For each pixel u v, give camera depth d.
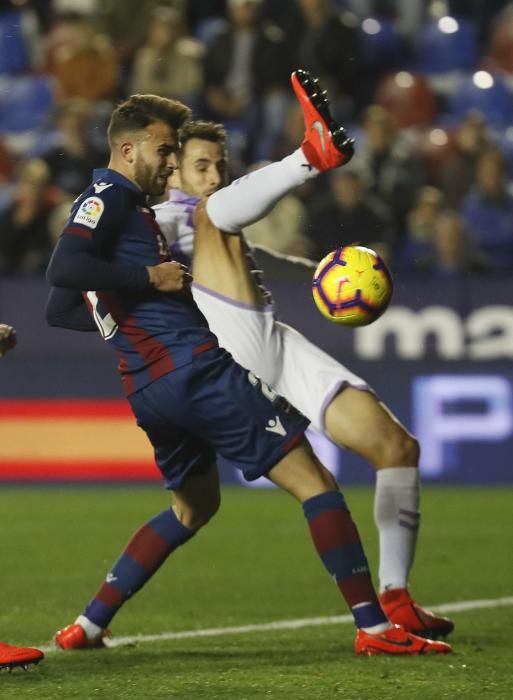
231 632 21.41
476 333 42.78
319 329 42.56
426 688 16.16
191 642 20.34
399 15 58.47
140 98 18.08
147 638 20.80
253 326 20.17
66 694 15.90
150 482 43.31
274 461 18.05
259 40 52.12
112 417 43.44
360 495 40.88
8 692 16.02
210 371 17.81
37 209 45.62
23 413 43.53
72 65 51.47
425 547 31.50
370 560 29.80
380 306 19.14
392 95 54.72
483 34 59.50
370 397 19.95
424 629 19.53
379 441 19.69
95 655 18.89
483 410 42.78
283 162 18.52
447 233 46.00
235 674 17.16
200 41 56.22
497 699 15.55
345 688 16.16
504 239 48.72
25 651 17.06
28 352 43.53
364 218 45.03
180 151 21.20
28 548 31.48
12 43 58.47
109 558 30.08
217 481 19.52
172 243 20.62
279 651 19.14
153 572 19.73
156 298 17.95
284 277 41.22
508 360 42.69
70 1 58.53
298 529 34.81
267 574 28.09
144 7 55.00
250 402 17.86
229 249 20.22
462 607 23.70
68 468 43.53
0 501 40.28
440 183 49.88
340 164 17.94
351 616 23.12
